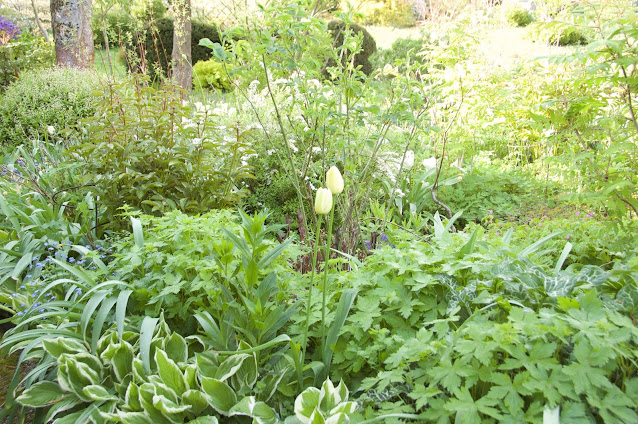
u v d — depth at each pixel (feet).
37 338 6.46
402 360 5.24
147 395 5.51
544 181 15.12
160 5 39.58
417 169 16.52
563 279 5.59
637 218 8.53
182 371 6.12
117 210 10.79
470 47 15.48
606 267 8.00
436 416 4.38
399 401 4.84
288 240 6.52
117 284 6.88
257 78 16.02
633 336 4.45
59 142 16.63
